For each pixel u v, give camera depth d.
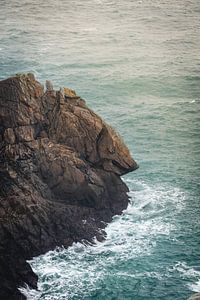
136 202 60.28
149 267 51.09
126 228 56.22
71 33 124.62
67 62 104.69
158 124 79.25
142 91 91.44
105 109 84.62
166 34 122.75
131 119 80.88
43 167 56.00
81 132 58.28
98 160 58.72
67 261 51.50
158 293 48.09
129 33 123.62
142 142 74.19
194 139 74.81
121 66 102.62
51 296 47.75
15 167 54.88
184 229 56.22
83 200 56.97
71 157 56.81
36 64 103.56
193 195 61.91
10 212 51.50
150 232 55.78
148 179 65.06
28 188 53.34
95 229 55.31
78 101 60.47
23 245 50.84
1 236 50.25
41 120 58.09
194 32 124.00
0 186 53.38
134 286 48.94
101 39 119.56
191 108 84.62
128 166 58.78
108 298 47.75
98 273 50.34
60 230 53.28
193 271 50.53
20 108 57.25
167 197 61.50
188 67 101.69
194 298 35.38
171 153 71.25
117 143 58.78
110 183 59.03
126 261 51.78
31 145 56.41
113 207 58.44
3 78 95.94
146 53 110.00
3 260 49.00
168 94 90.38
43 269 50.34
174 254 52.69
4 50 112.44
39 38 121.06
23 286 48.31
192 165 68.12
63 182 56.19
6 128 56.75
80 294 48.09
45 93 59.88
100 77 96.94
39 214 52.47
